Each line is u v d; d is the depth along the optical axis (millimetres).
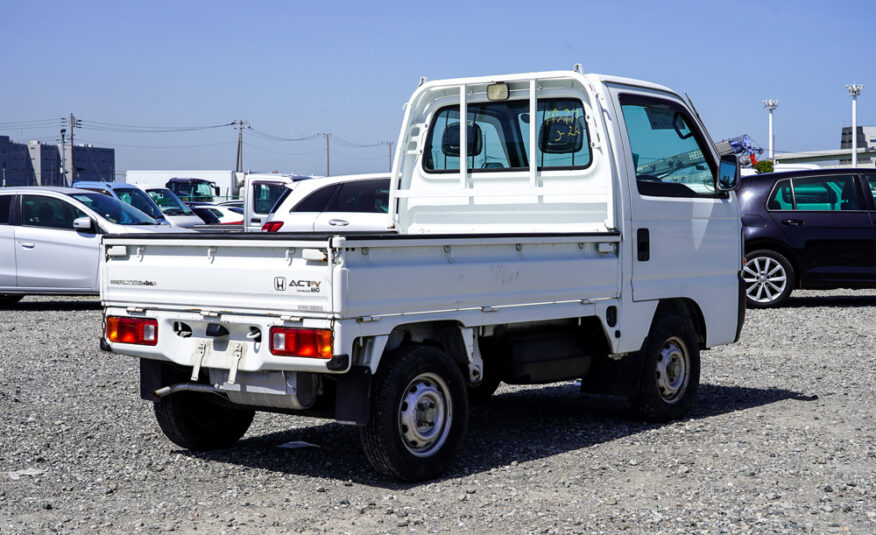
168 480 6297
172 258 6324
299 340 5703
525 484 6109
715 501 5699
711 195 8508
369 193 14312
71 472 6496
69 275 16453
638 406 7832
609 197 7488
